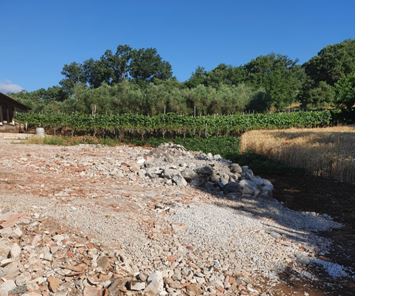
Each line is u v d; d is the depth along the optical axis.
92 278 3.27
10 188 5.48
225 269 3.96
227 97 38.06
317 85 50.72
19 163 7.86
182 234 4.67
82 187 6.27
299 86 51.97
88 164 8.18
